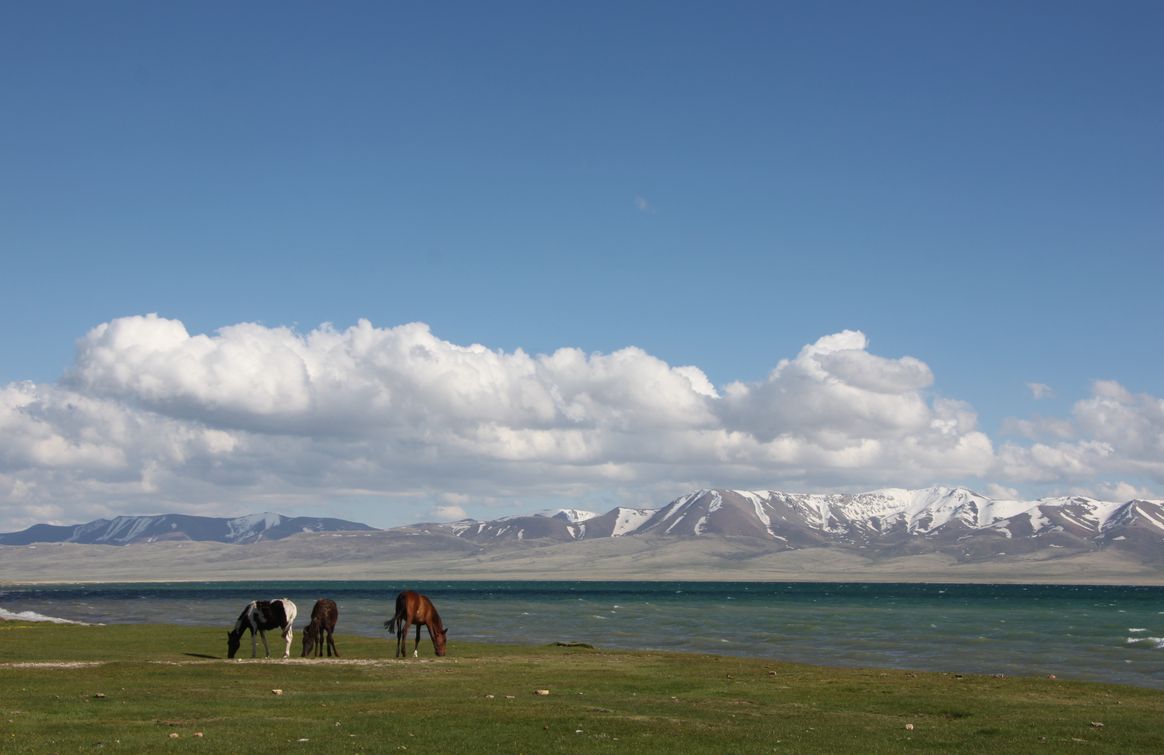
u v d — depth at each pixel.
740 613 149.88
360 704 36.41
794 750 28.91
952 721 35.78
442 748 28.03
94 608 168.12
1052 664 69.50
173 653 58.72
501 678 46.00
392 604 176.88
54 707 33.75
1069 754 29.12
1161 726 34.88
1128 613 154.88
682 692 43.19
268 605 54.09
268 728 30.61
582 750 28.14
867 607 180.62
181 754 26.30
